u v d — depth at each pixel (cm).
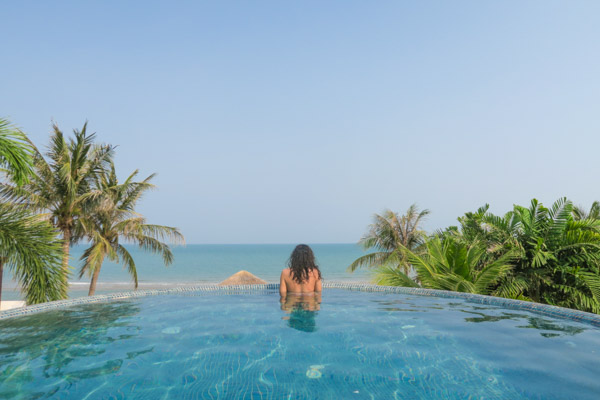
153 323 484
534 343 382
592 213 1864
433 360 335
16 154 741
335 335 420
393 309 566
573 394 259
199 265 7938
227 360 338
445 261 916
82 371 312
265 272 6325
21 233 759
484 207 1195
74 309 584
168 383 286
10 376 302
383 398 257
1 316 515
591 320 465
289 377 296
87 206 1590
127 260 1964
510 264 1039
